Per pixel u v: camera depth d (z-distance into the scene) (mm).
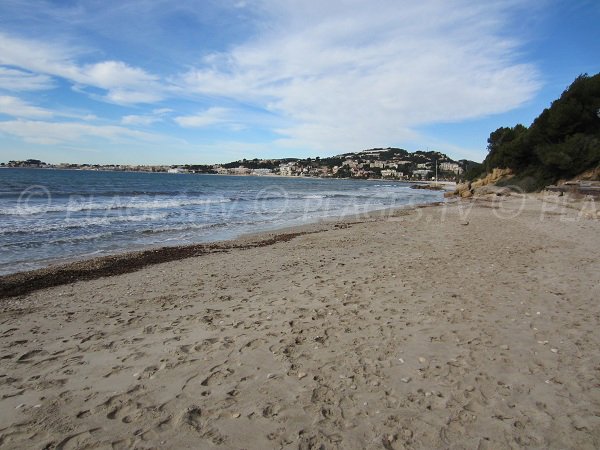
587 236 14023
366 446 3127
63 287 8867
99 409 3691
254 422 3457
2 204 26266
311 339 5266
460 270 9203
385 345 5031
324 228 19938
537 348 4863
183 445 3158
